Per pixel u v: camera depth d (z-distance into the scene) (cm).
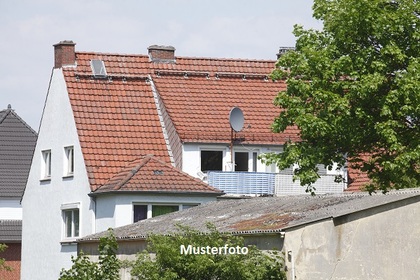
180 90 5766
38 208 5841
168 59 5928
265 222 3369
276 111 5762
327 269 3153
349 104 3550
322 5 3659
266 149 5581
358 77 3531
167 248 3222
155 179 5056
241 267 3139
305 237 3148
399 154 3488
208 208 4206
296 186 5459
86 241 4269
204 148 5462
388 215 3216
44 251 5741
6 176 7162
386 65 3534
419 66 3453
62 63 5756
